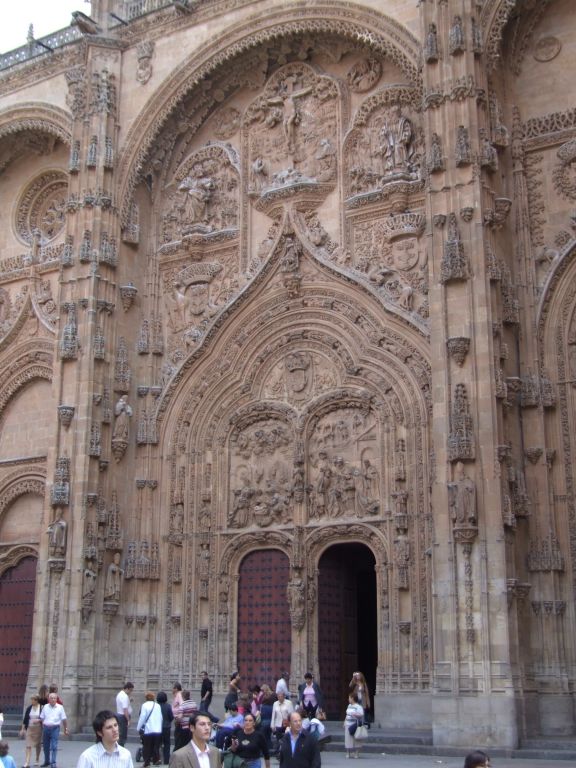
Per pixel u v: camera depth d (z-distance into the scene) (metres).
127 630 32.28
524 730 24.47
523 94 30.86
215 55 35.25
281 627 31.22
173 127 36.59
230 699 22.23
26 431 38.47
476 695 24.53
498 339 27.23
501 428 26.45
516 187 29.97
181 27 36.12
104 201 34.91
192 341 34.69
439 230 28.25
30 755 21.95
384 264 31.86
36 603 31.80
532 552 27.17
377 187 32.72
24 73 39.41
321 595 31.08
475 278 27.41
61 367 33.72
